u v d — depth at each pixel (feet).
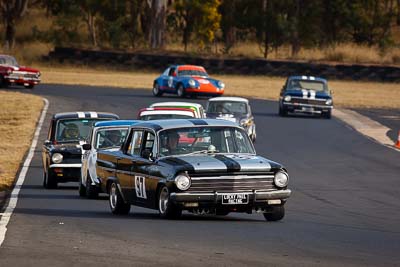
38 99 463.01
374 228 141.18
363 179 231.09
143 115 234.99
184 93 491.72
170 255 106.01
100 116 227.40
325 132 360.69
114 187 159.63
